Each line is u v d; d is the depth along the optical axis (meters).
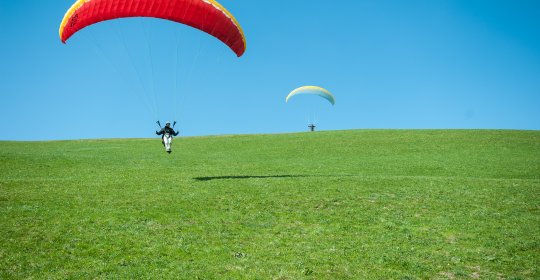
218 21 23.69
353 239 17.52
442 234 17.97
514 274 14.55
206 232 17.83
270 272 14.56
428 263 15.45
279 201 21.94
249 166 38.44
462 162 39.72
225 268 14.77
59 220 18.42
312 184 25.73
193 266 14.88
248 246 16.66
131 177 29.45
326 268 14.97
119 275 14.10
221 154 48.53
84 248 16.02
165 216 19.36
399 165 38.91
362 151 47.94
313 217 19.81
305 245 16.89
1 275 13.79
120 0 22.61
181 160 42.88
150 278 13.95
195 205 21.08
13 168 33.91
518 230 18.05
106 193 23.28
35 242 16.20
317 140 56.09
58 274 14.07
